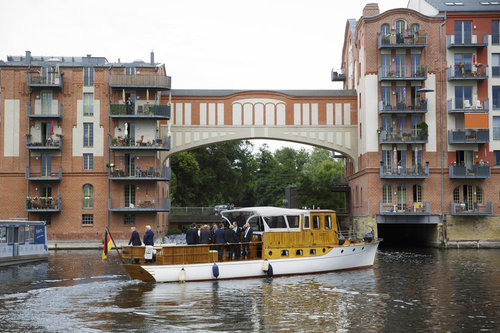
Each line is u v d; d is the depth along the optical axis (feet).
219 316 68.18
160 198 184.44
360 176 187.93
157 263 94.63
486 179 177.68
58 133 178.91
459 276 101.86
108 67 179.11
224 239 98.99
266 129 191.21
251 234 100.07
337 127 192.75
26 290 86.28
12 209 177.68
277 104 192.03
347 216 207.10
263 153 392.88
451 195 177.17
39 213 178.09
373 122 178.91
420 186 178.50
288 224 104.01
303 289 86.94
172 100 190.39
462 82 179.52
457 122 179.42
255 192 388.16
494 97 180.14
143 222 178.91
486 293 83.87
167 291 84.99
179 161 248.73
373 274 104.73
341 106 193.77
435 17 179.63
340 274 104.88
